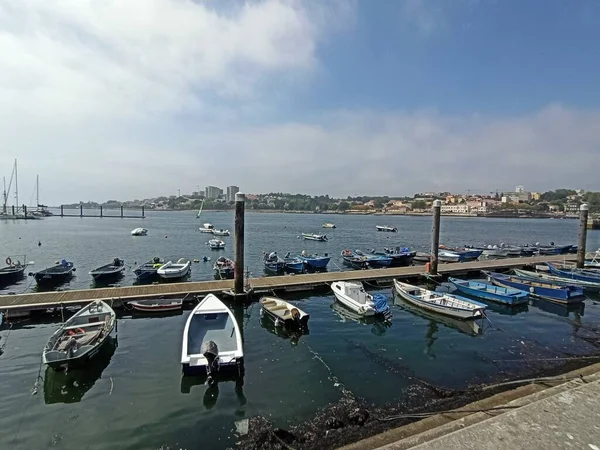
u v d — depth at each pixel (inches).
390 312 845.2
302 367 557.0
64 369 533.0
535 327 774.5
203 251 2228.1
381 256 1701.5
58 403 454.0
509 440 254.2
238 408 440.1
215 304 706.8
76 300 837.8
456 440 254.1
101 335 600.1
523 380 496.7
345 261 1786.4
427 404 442.0
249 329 741.9
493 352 625.6
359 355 607.8
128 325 757.3
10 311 777.6
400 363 575.2
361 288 921.5
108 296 877.2
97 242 2689.5
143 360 582.9
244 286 981.2
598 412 290.5
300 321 735.1
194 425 406.6
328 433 385.1
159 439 382.0
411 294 962.1
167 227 4571.9
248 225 5310.0
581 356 605.0
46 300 839.1
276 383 504.1
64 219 6432.1
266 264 1526.8
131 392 480.1
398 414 419.2
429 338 696.4
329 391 481.1
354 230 4367.6
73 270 1427.2
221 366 501.7
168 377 523.5
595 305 960.3
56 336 585.6
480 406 395.5
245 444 372.2
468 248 2149.4
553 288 979.3
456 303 860.0
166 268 1349.7
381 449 274.8
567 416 284.4
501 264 1456.7
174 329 733.3
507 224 6058.1
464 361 584.7
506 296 939.3
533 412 289.4
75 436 387.9
